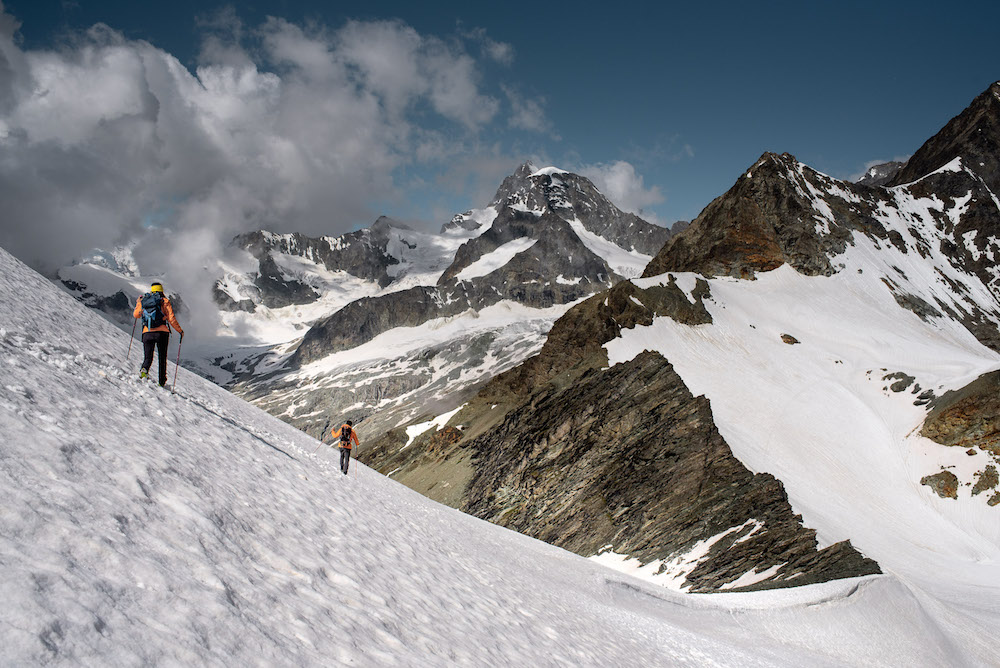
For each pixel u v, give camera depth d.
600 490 79.38
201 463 11.43
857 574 49.06
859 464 80.06
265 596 7.24
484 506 90.94
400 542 15.81
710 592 53.94
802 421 88.50
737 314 122.00
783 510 62.59
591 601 25.72
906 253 148.50
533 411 107.06
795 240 137.38
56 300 22.17
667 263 151.12
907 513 71.25
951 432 78.06
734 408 88.88
